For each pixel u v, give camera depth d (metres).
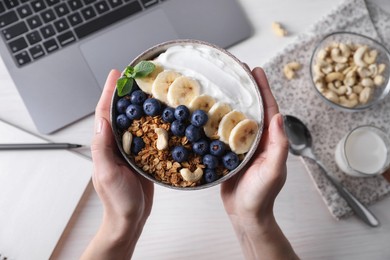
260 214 0.52
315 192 0.63
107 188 0.48
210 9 0.64
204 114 0.44
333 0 0.66
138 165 0.45
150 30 0.63
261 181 0.48
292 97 0.64
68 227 0.61
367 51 0.64
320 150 0.63
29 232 0.60
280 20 0.66
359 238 0.61
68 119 0.61
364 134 0.62
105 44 0.63
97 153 0.47
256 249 0.56
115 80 0.52
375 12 0.66
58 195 0.60
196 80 0.46
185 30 0.63
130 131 0.45
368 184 0.62
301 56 0.64
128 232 0.52
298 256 0.61
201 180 0.45
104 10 0.63
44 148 0.61
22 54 0.62
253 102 0.46
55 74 0.62
